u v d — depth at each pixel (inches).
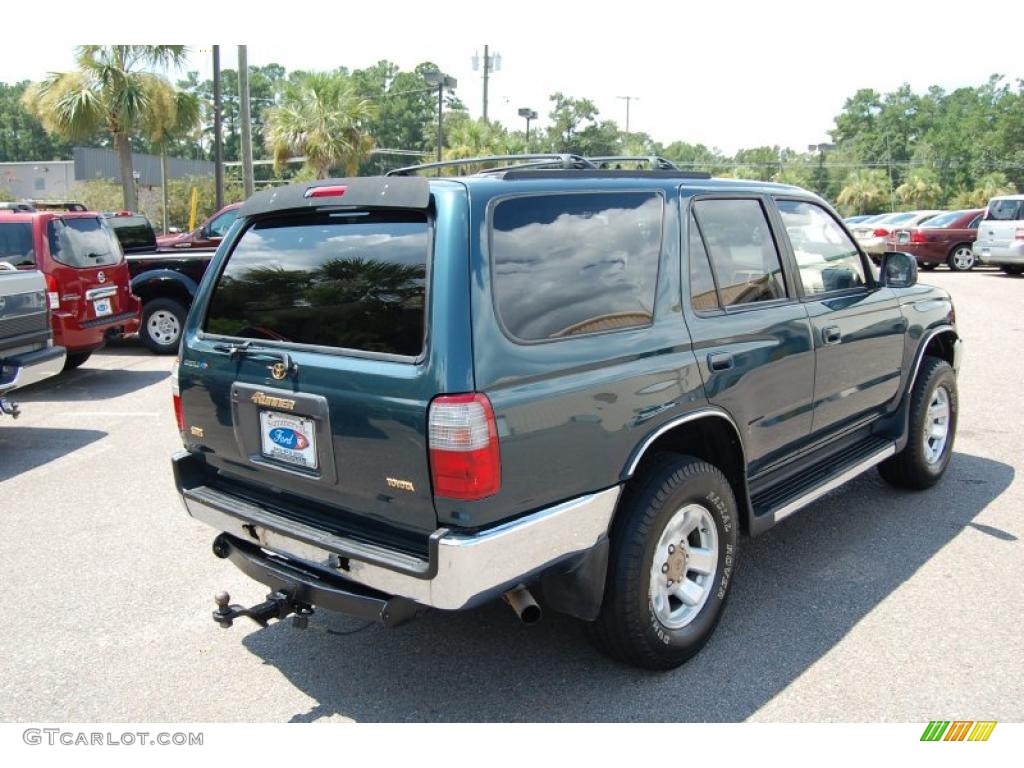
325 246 121.6
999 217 775.1
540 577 116.2
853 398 177.0
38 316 272.5
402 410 105.6
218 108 802.8
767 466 155.6
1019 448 245.8
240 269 133.2
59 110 791.1
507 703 125.6
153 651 143.4
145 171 2117.4
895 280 186.7
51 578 173.0
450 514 103.7
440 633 147.2
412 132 3312.0
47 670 137.9
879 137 4192.9
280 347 122.9
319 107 1039.0
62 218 354.6
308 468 119.5
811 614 149.7
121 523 203.6
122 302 384.8
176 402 142.1
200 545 189.8
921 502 203.8
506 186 113.7
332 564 115.1
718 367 135.3
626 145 2726.4
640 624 124.4
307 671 136.2
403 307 109.3
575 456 113.5
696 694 126.5
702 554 135.5
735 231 148.6
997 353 386.3
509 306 109.0
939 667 132.0
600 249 122.7
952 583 160.7
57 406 327.6
